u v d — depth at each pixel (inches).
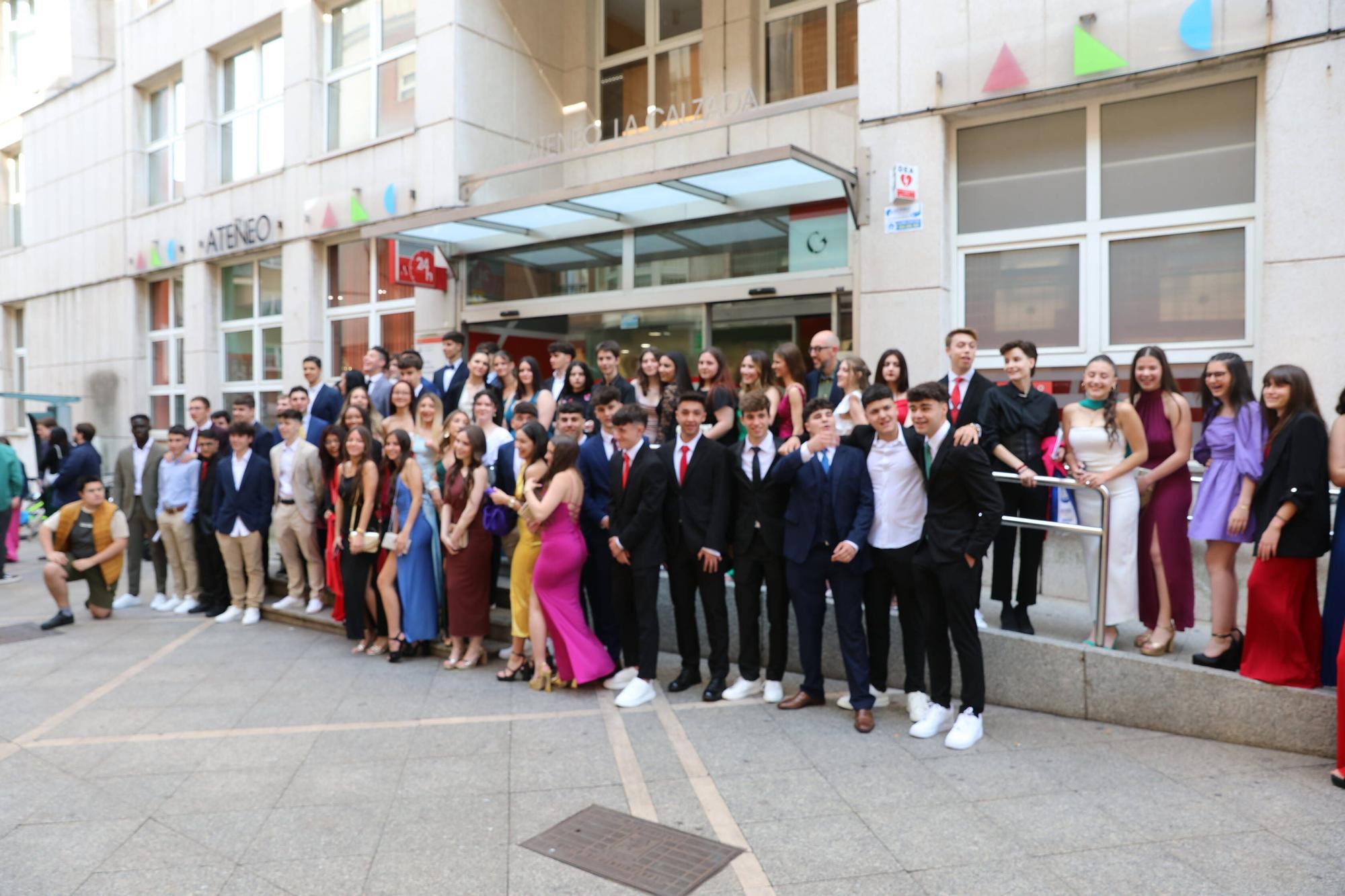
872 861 138.1
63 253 667.4
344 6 476.7
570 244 400.2
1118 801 156.9
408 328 458.9
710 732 197.6
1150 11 257.9
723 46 397.7
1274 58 242.2
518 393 312.7
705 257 361.4
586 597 253.9
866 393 204.4
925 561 192.5
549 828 151.8
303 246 487.2
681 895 129.3
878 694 216.1
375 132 460.8
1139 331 273.6
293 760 185.0
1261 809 152.2
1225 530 186.7
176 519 337.4
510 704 221.5
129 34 601.0
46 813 161.6
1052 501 225.1
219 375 558.3
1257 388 250.1
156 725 207.9
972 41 287.3
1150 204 271.0
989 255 297.3
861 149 308.2
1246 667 182.1
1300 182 239.5
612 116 445.7
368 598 269.7
